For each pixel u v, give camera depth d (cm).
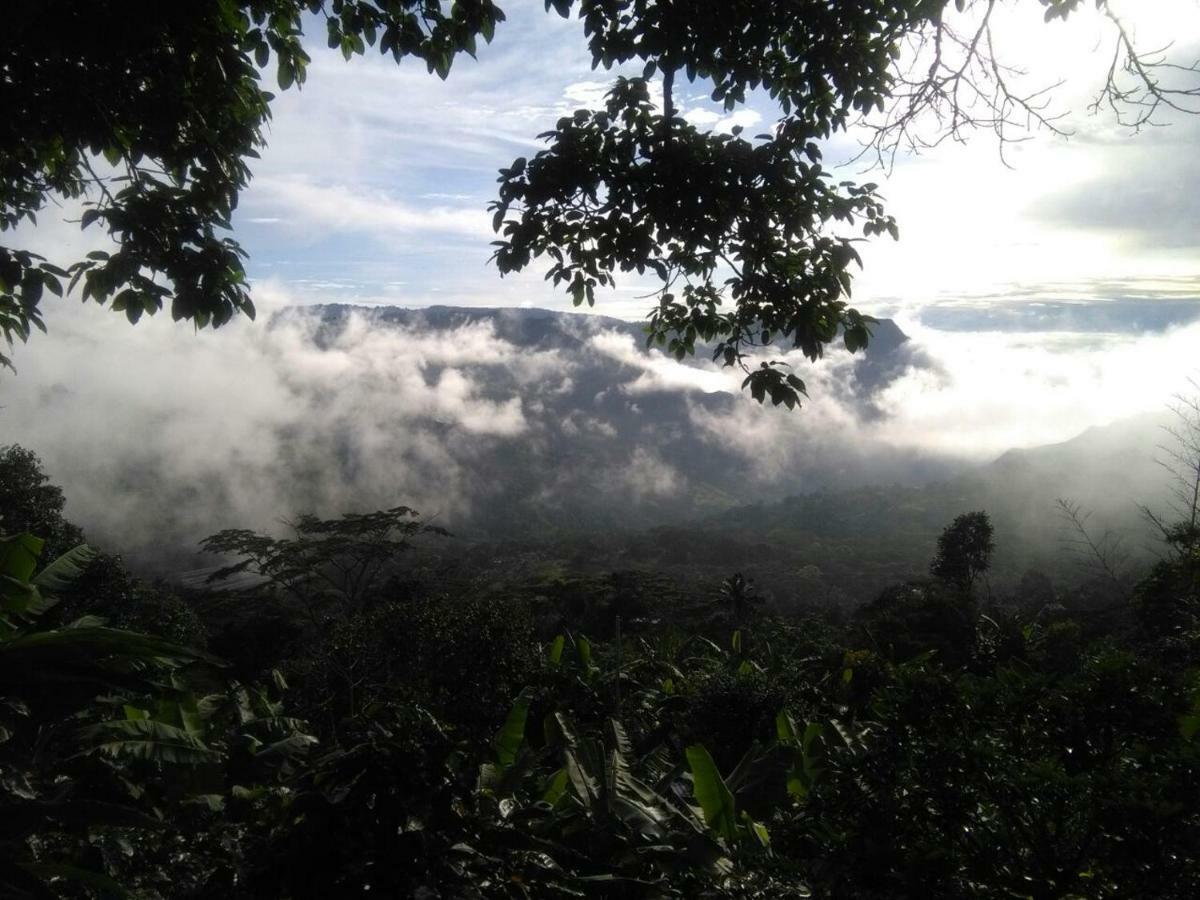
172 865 390
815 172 405
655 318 502
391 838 338
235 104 448
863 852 331
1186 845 305
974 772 346
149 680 374
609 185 389
